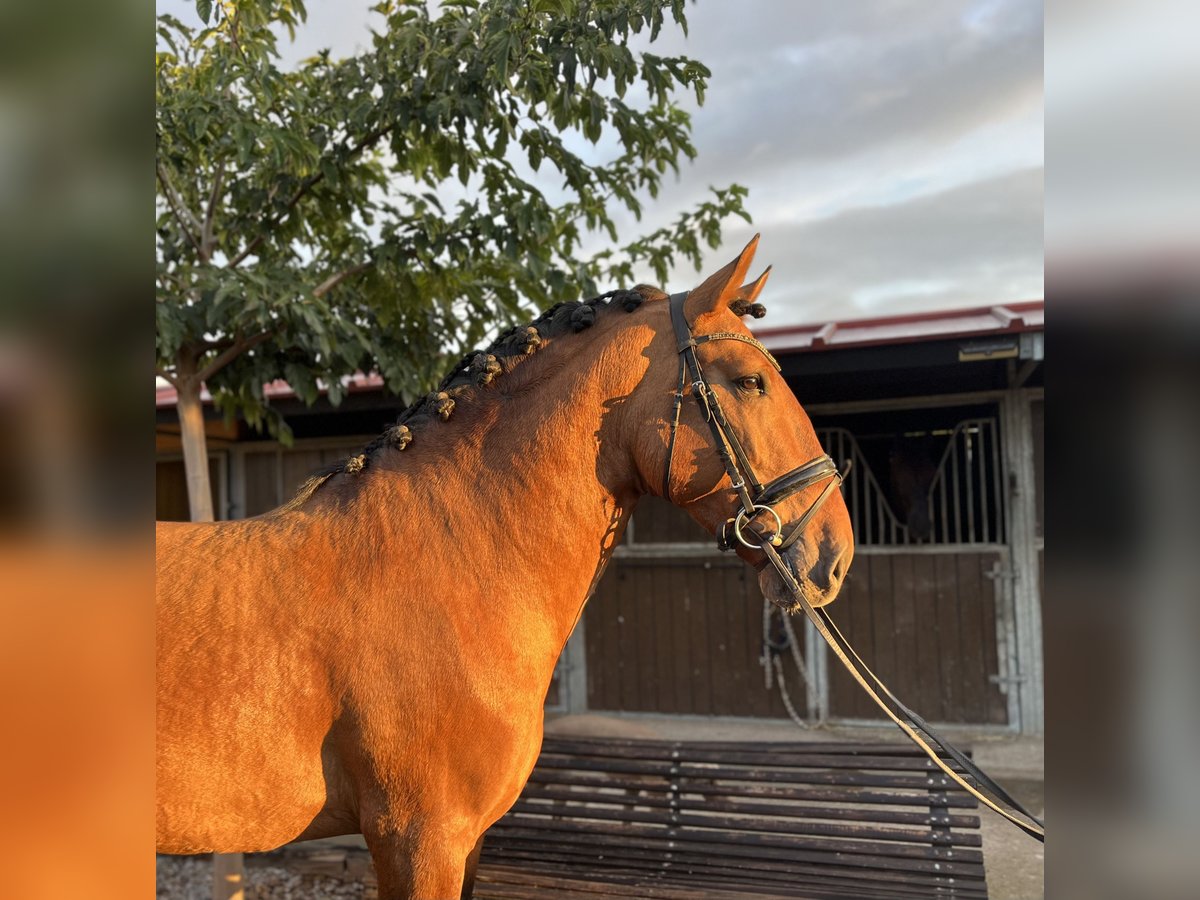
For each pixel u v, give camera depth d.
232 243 2.84
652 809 2.68
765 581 1.44
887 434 5.47
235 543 1.38
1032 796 3.87
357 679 1.27
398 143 2.58
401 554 1.35
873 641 5.19
